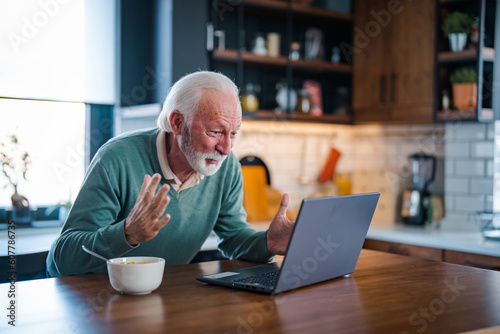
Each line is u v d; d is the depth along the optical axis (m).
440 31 3.24
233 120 1.57
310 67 3.65
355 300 1.19
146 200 1.27
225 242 1.86
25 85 2.86
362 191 3.85
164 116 1.67
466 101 3.07
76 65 3.03
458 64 3.25
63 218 3.04
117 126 3.16
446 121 3.18
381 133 3.98
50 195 3.02
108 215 1.61
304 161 3.97
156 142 1.72
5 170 2.86
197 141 1.58
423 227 3.45
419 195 3.46
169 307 1.11
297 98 3.67
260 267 1.51
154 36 3.09
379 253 1.81
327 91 4.07
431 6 3.30
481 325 1.03
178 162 1.71
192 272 1.47
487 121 3.04
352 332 0.97
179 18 2.93
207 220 1.83
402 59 3.49
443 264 1.62
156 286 1.23
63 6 2.97
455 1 3.13
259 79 3.73
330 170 3.96
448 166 3.42
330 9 3.90
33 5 2.87
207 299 1.18
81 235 1.44
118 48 3.14
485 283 1.37
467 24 3.11
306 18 3.79
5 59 2.79
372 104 3.71
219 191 1.83
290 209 3.75
